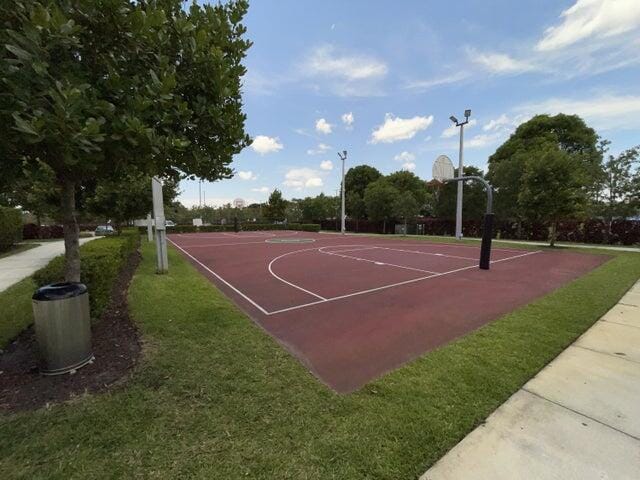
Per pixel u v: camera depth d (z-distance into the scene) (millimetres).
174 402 2676
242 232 36531
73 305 3111
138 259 11109
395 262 11562
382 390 2914
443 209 28906
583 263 11008
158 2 2770
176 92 2928
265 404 2678
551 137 24766
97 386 2889
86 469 1965
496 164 25078
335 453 2121
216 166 3537
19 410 2529
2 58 1969
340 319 5152
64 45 2096
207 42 2902
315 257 13258
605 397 2828
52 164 2727
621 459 2109
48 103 2012
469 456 2131
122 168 3033
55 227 23547
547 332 4285
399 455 2119
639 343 3994
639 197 16750
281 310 5672
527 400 2779
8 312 4848
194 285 7227
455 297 6469
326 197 45281
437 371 3260
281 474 1939
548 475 1979
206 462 2025
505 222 23844
